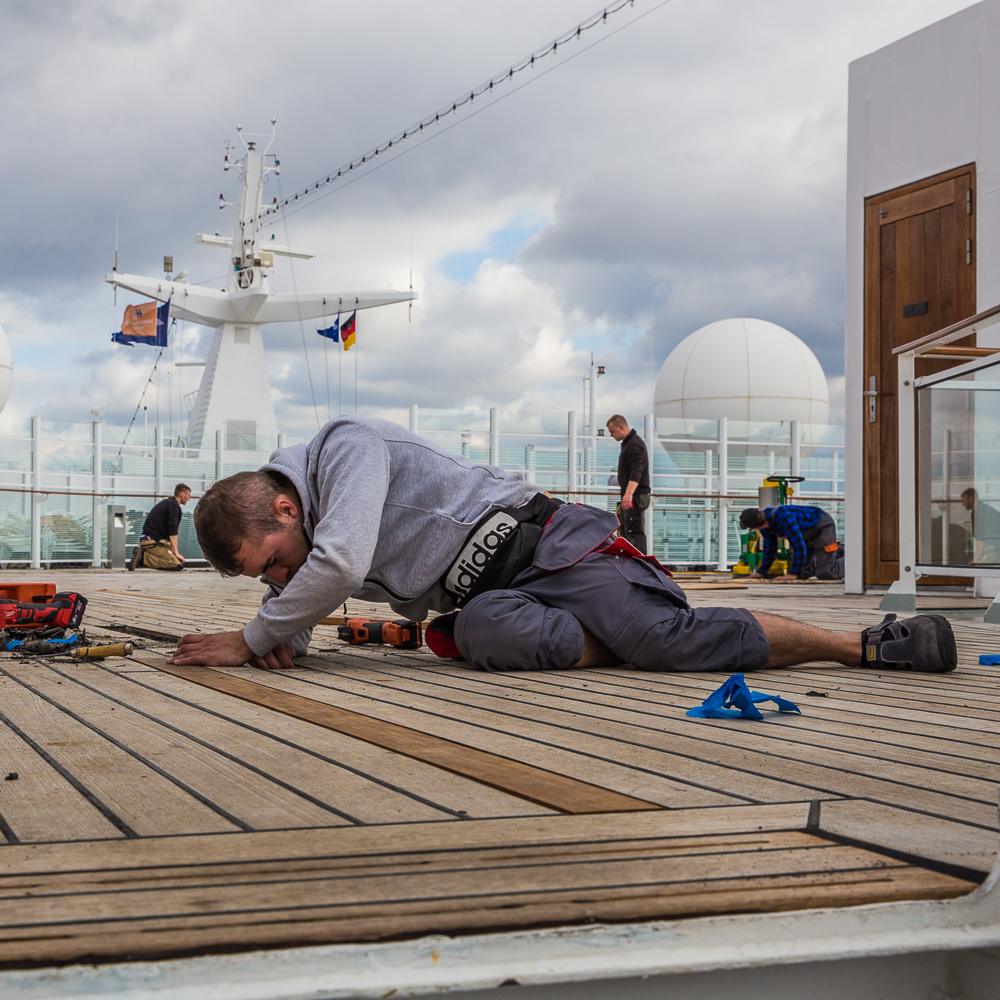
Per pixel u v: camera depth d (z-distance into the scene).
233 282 23.03
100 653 2.92
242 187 22.64
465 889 0.89
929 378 5.55
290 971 0.74
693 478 16.22
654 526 16.03
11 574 12.32
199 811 1.21
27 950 0.74
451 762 1.50
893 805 1.27
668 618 2.66
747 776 1.45
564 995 0.79
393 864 0.98
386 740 1.68
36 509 14.88
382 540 2.64
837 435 16.91
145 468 15.93
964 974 0.91
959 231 7.07
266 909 0.83
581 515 2.79
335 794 1.31
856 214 7.75
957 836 1.11
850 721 1.97
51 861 0.99
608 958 0.79
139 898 0.86
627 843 1.07
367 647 3.38
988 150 6.87
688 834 1.11
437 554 2.66
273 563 2.60
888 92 7.54
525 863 0.99
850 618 5.15
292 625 2.59
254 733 1.75
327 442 2.60
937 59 7.20
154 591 7.98
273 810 1.22
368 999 0.73
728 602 6.67
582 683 2.46
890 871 0.97
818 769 1.50
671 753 1.62
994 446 5.14
